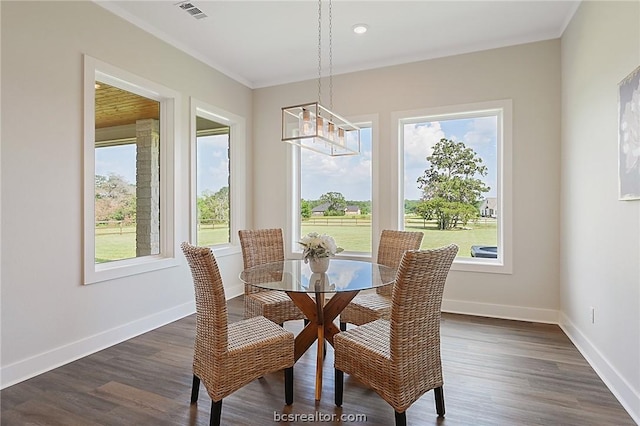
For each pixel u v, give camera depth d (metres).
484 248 3.95
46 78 2.56
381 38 3.62
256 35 3.56
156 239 3.69
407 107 4.11
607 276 2.41
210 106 4.17
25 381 2.40
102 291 2.98
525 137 3.64
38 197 2.52
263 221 4.93
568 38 3.24
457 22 3.30
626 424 1.94
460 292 3.94
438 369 2.00
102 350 2.92
